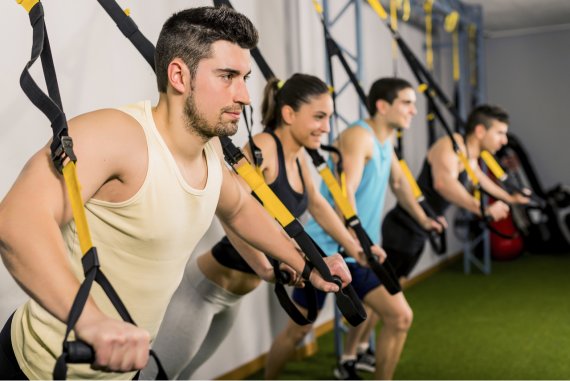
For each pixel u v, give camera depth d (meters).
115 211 1.19
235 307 2.41
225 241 2.19
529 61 7.34
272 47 3.51
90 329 0.85
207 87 1.12
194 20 1.12
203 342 2.45
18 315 1.33
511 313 4.35
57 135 0.99
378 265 2.02
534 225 6.65
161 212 1.21
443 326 4.06
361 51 3.94
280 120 2.25
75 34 2.25
